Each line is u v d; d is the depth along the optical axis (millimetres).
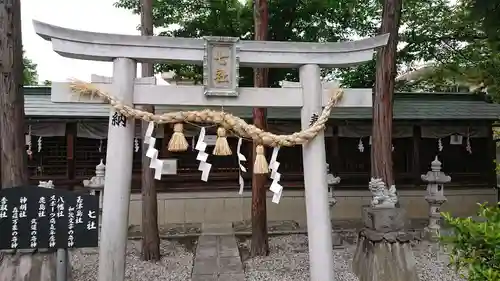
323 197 4922
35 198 4184
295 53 4961
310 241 4914
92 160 12023
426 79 17828
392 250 6168
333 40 14766
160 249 8844
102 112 11305
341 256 8109
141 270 7211
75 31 4453
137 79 4695
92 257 8023
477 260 2855
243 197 12539
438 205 9695
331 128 12445
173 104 4730
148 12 7684
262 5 7934
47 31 4352
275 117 11695
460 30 13688
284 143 4797
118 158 4578
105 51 4559
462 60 14664
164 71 14555
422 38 14211
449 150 13492
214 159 12578
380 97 7668
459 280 6453
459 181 13281
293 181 12750
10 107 5133
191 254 8477
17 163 5180
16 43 5211
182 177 12352
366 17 15016
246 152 12633
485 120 12750
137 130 11297
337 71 16047
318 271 4844
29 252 4926
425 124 12531
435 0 14133
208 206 12406
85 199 4328
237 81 4770
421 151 13422
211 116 4688
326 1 13484
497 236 2598
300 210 12617
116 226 4543
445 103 14102
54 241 4188
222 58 4750
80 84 4480
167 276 6906
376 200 6586
